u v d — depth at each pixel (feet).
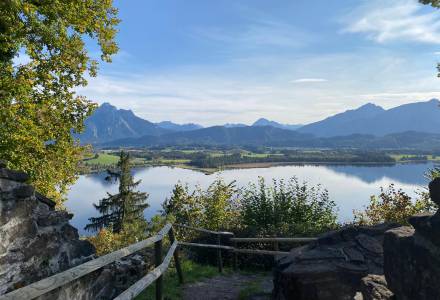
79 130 67.15
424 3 26.30
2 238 15.67
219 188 65.41
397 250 15.49
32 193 17.95
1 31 49.21
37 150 56.54
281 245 42.37
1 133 50.08
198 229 37.35
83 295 19.80
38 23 51.24
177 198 66.49
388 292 16.74
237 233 43.96
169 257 23.82
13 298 10.23
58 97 62.39
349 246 23.79
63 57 59.41
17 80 51.62
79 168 75.10
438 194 13.73
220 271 37.96
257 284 32.12
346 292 20.29
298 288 20.68
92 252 22.80
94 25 62.23
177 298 27.53
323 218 51.75
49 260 18.58
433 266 12.94
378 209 45.34
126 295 15.31
